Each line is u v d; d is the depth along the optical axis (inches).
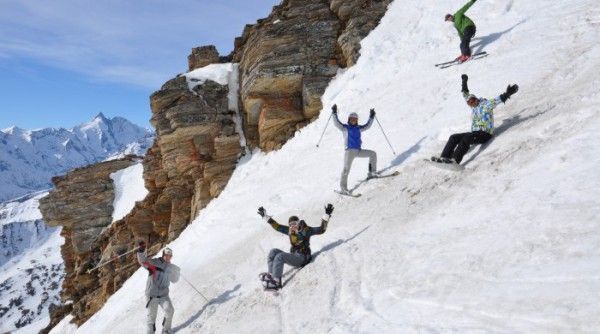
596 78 389.7
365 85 821.2
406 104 649.6
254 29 1257.4
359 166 562.3
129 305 667.4
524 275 199.9
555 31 575.5
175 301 470.6
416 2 930.1
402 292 240.5
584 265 184.7
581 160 273.0
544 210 242.8
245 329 303.6
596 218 211.2
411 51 805.2
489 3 762.2
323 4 1064.2
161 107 1108.5
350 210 441.1
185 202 1087.6
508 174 320.5
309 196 591.5
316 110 908.0
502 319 179.5
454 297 211.2
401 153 519.8
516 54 576.7
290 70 938.7
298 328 266.8
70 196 1448.1
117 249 1214.3
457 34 756.6
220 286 430.9
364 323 229.9
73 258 1517.0
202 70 1159.6
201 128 1055.6
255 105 976.3
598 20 536.4
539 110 401.7
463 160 405.4
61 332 1224.8
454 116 518.0
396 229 339.0
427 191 383.6
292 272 358.9
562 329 158.7
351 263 317.4
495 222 262.7
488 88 529.0
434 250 271.0
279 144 930.1
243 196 823.7
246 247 530.3
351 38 928.9
